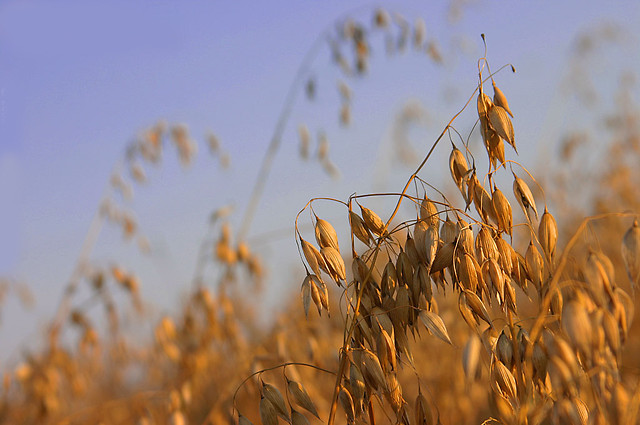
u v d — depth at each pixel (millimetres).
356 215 792
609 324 729
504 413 762
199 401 1237
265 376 1049
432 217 792
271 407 810
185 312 1339
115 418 1224
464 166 801
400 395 776
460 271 774
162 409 1123
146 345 1563
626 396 723
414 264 789
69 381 1413
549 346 752
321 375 1165
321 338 1127
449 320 1119
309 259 792
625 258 743
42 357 1414
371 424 781
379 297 796
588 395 792
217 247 1344
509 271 775
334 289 1276
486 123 784
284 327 1174
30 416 1326
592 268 741
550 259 768
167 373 1410
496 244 782
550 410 756
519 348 769
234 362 1243
